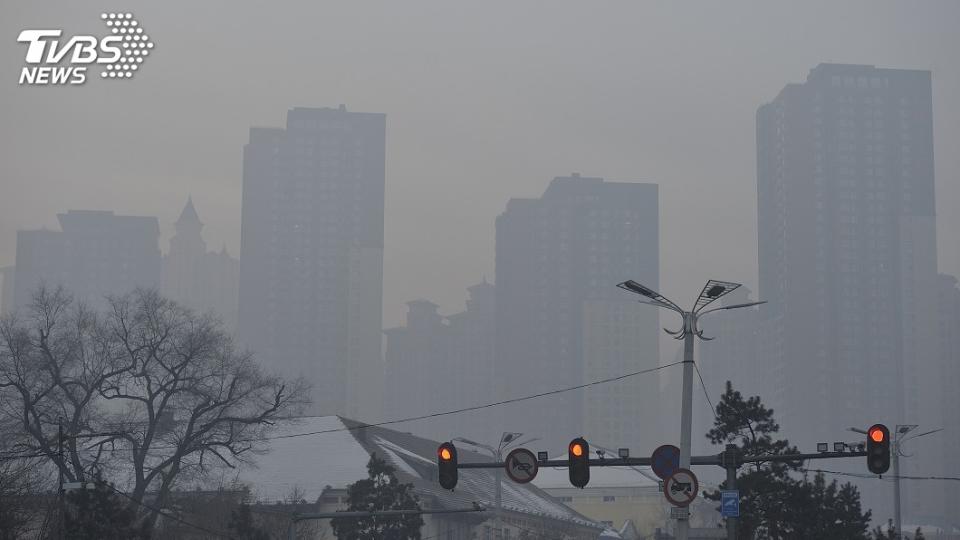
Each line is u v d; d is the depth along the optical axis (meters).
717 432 72.25
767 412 71.88
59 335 89.88
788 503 69.06
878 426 39.62
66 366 89.44
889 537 73.06
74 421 85.56
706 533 47.44
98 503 68.94
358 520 87.25
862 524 70.31
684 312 44.22
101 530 67.38
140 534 70.00
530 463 41.97
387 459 119.00
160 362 89.38
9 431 84.88
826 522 69.31
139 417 102.00
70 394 85.94
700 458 44.59
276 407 92.44
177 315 93.06
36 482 76.00
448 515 117.69
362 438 121.06
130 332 90.75
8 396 86.81
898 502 80.50
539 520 143.88
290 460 114.88
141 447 89.44
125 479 102.94
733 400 72.12
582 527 160.88
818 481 70.94
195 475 97.69
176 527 87.88
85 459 88.88
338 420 125.69
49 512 67.12
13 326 89.19
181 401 92.06
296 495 100.38
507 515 134.88
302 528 94.69
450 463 42.34
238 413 96.31
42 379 87.25
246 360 94.62
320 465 113.75
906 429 81.62
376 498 87.94
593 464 42.97
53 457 81.62
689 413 43.47
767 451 70.44
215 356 91.25
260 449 116.81
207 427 89.88
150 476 87.94
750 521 68.56
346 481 109.62
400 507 87.75
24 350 85.81
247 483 107.50
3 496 66.19
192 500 89.56
